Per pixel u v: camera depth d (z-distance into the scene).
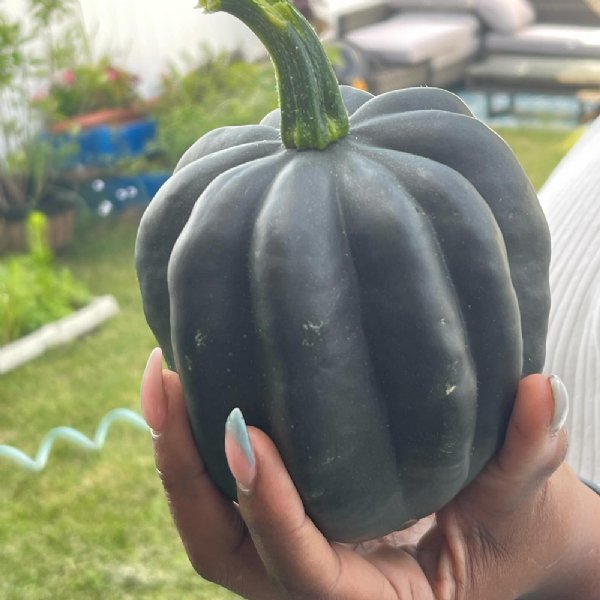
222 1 0.25
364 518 0.26
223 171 0.26
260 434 0.24
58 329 1.15
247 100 1.69
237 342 0.24
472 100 2.38
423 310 0.24
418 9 2.49
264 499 0.24
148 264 0.27
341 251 0.24
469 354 0.24
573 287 0.37
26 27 1.65
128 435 0.95
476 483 0.28
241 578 0.30
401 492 0.26
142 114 1.71
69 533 0.81
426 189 0.25
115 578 0.76
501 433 0.26
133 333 1.17
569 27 2.47
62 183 1.53
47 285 1.19
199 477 0.27
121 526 0.81
